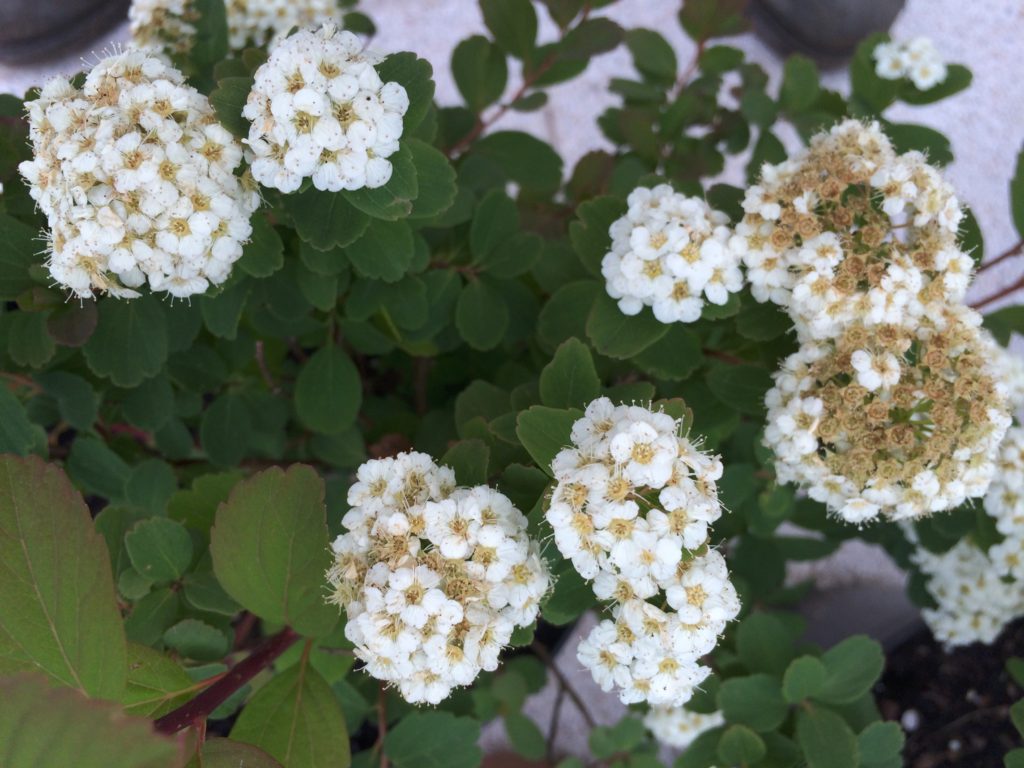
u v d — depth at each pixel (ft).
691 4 0.92
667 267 0.61
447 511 0.49
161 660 0.54
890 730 0.71
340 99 0.52
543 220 0.94
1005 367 0.91
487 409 0.70
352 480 0.91
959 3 1.47
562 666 1.20
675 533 0.48
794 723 0.74
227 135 0.56
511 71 1.39
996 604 0.95
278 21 0.87
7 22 1.30
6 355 0.74
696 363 0.67
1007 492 0.78
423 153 0.59
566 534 0.48
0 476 0.44
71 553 0.44
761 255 0.64
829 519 0.90
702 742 0.76
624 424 0.49
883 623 1.17
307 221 0.58
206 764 0.49
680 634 0.50
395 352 1.00
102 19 1.38
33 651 0.44
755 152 0.90
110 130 0.54
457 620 0.48
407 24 1.44
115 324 0.65
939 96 0.87
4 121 0.67
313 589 0.56
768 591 0.97
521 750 0.98
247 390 0.90
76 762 0.32
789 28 1.41
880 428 0.63
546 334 0.72
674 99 1.03
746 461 0.89
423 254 0.73
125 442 0.88
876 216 0.64
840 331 0.64
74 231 0.55
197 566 0.66
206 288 0.60
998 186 1.38
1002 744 1.11
